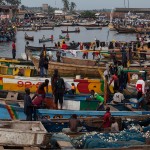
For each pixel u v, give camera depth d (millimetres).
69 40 83188
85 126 16766
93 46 46969
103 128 16719
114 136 15141
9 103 19734
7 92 21719
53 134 14742
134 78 28875
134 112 19156
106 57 40188
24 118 18719
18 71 29672
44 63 29609
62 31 108938
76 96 21891
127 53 39062
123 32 104750
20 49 62406
